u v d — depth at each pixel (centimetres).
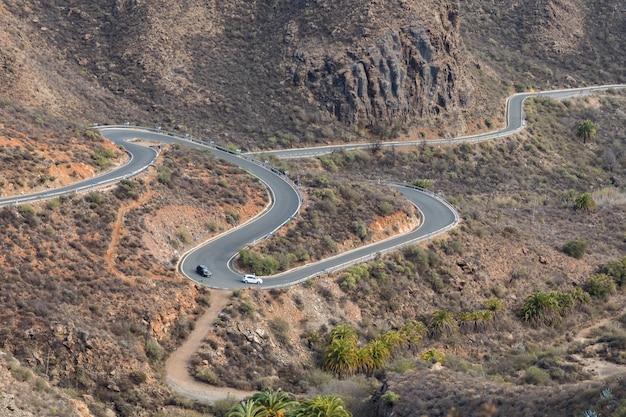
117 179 10000
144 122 15538
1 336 6894
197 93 16988
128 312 7769
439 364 8481
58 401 5953
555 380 8531
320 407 6738
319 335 8875
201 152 12288
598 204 15525
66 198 8950
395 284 10269
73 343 7044
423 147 16588
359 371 8462
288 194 11525
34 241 8088
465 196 15212
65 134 10788
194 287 8612
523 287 11469
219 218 10344
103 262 8325
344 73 16950
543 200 15738
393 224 11556
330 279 9769
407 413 6844
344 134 16488
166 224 9656
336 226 10969
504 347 10050
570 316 11031
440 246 11362
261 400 6812
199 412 6988
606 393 6016
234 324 8250
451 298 10619
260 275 9444
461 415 6600
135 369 7169
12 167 9281
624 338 9706
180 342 7931
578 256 12525
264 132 16200
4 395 5606
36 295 7456
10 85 13962
